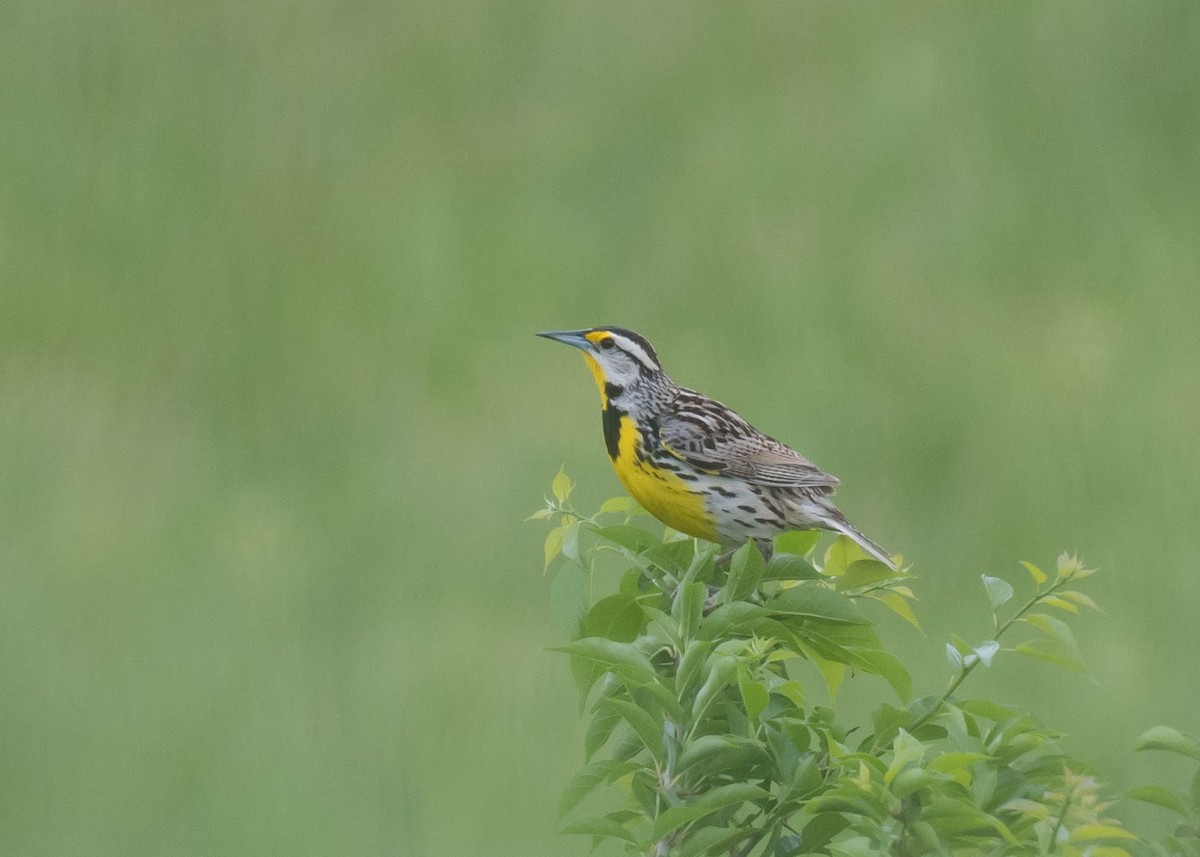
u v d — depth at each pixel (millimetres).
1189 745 4477
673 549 5059
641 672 4461
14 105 21047
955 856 4336
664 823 4336
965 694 10297
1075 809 4422
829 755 4598
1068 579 4668
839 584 5188
